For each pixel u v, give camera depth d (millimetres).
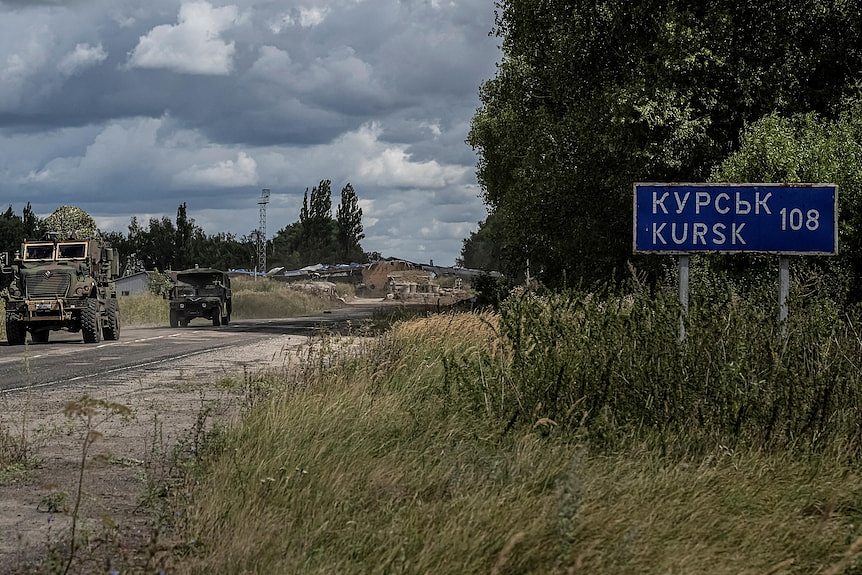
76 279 32375
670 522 6086
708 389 9031
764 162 19766
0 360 23469
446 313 19766
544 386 9531
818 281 11539
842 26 27578
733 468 7586
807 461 7977
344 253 171375
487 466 7465
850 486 7309
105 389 16016
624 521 5965
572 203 31594
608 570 5242
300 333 36594
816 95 27891
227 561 5547
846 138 19266
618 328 9727
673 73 27078
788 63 27391
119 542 6082
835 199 10508
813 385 8828
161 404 13750
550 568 5227
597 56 30812
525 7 32438
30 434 11148
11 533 6758
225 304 49875
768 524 6242
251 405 11367
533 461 7559
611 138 27969
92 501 7680
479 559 5258
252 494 6812
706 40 26906
